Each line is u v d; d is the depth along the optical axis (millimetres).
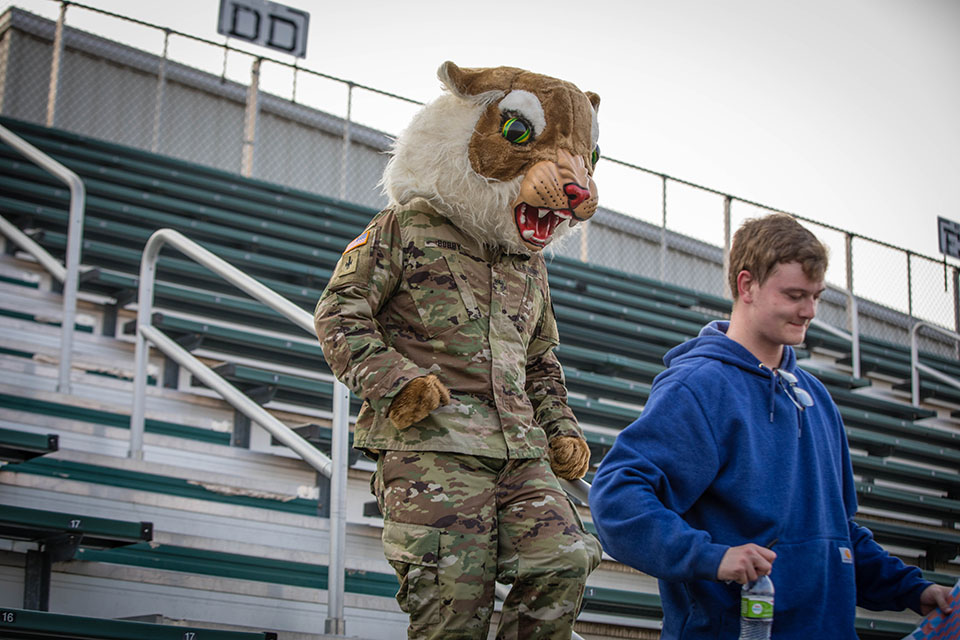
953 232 12016
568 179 2217
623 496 1857
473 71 2318
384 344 2109
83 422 4297
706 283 12766
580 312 8547
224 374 4945
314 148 11609
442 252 2207
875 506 6562
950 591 2014
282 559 3611
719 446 1960
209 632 2600
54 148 8664
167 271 6742
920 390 10023
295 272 7441
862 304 12078
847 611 1946
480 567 2018
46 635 2455
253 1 10422
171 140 10781
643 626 4289
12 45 10094
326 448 4539
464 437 2066
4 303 5613
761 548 1740
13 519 2965
